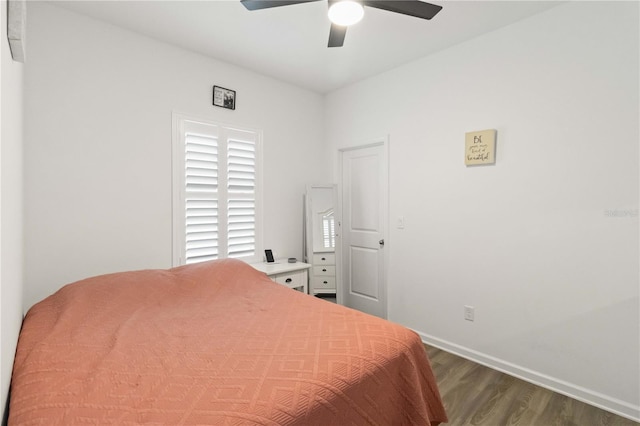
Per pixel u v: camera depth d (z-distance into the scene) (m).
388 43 2.71
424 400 1.50
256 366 1.24
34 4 2.12
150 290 2.03
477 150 2.59
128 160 2.52
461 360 2.66
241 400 1.03
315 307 1.93
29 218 2.11
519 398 2.13
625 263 1.97
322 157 3.95
